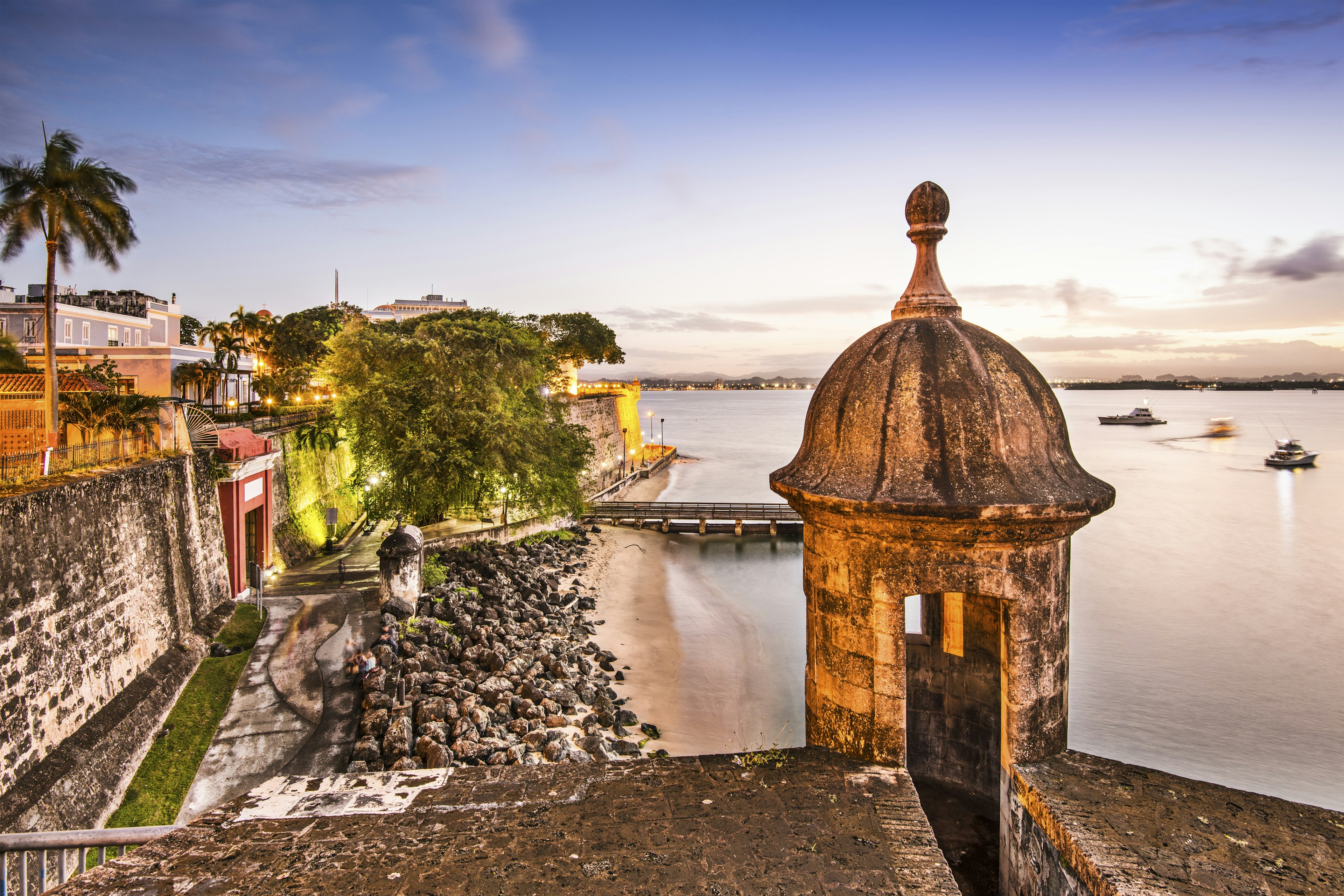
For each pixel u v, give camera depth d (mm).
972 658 7078
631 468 77062
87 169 21156
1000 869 4934
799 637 28141
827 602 5125
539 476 33469
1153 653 27344
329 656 17891
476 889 3541
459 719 15578
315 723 14727
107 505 15047
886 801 4305
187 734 14375
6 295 47781
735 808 4238
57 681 12625
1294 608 32750
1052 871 4098
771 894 3514
